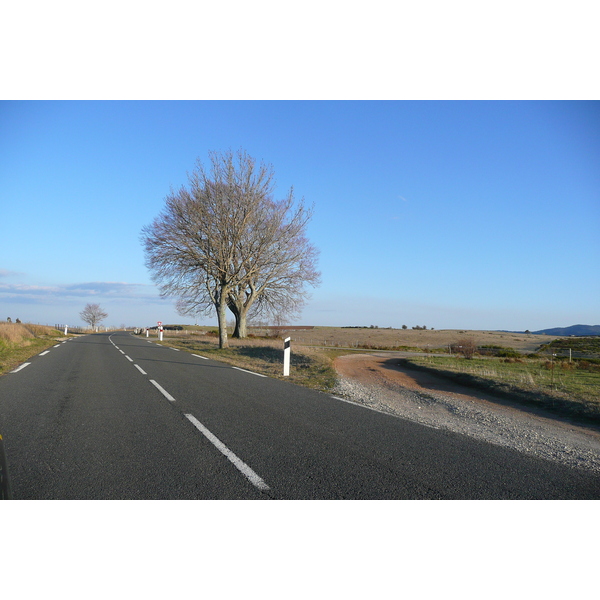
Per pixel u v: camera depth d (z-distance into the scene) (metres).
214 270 30.86
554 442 6.55
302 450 5.38
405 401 10.06
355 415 7.63
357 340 60.56
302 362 17.62
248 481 4.36
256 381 11.77
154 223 30.83
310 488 4.25
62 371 12.75
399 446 5.72
